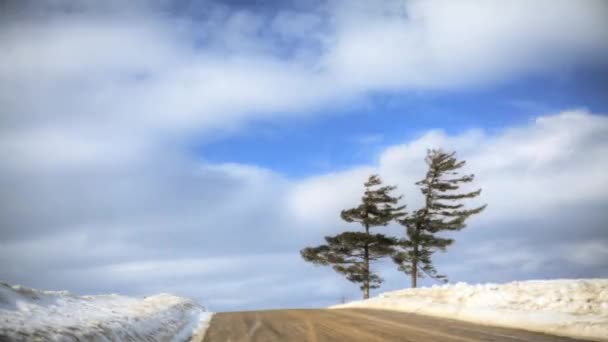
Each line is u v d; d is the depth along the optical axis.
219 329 12.95
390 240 36.59
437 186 34.56
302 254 37.94
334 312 17.17
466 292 15.30
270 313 17.94
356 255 38.25
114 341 7.14
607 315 9.41
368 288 36.94
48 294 8.52
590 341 8.45
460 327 11.04
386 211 37.91
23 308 6.71
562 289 11.91
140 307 12.43
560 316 10.10
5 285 7.39
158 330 10.14
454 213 33.94
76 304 8.98
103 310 9.36
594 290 11.23
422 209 34.94
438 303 15.40
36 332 5.45
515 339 8.90
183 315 15.31
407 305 16.75
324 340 9.86
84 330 6.50
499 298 13.03
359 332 10.95
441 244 33.41
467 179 34.19
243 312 19.45
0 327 5.16
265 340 10.27
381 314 15.51
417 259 34.12
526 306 11.66
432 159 35.19
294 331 11.63
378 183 38.03
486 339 9.07
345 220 38.59
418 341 9.13
